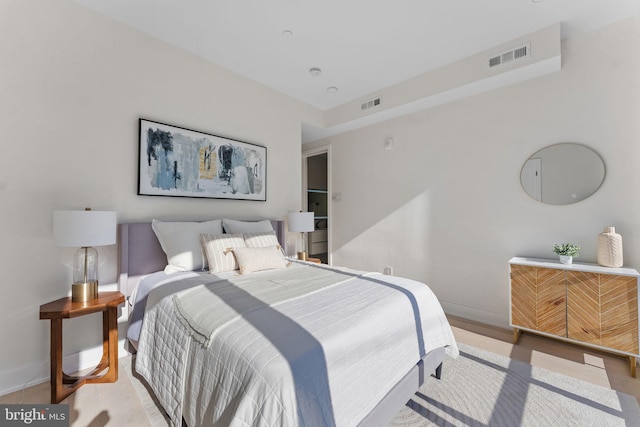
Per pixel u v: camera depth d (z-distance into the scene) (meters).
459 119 3.05
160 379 1.45
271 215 3.37
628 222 2.16
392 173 3.68
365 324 1.25
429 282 3.32
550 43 2.25
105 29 2.14
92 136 2.07
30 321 1.81
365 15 2.15
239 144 3.01
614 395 1.65
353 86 3.33
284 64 2.85
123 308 2.15
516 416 1.48
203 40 2.46
